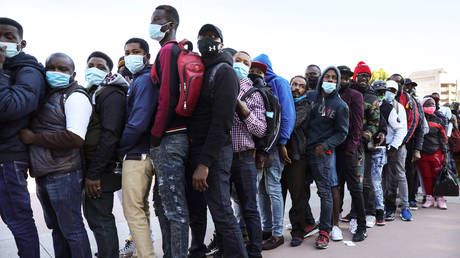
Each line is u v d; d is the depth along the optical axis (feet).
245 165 8.47
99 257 7.87
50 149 7.12
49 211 7.81
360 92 12.78
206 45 6.57
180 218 6.82
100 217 7.84
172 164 6.75
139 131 7.37
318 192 11.13
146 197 9.29
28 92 6.73
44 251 10.04
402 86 15.64
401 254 10.23
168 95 6.51
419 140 15.94
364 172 13.21
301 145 10.96
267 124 9.04
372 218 13.38
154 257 7.82
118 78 7.83
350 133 11.53
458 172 23.71
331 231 12.33
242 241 7.09
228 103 6.36
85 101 7.36
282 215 11.03
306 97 11.71
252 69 10.78
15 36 7.25
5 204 6.93
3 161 6.84
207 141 6.41
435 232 12.55
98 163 7.43
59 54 7.40
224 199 6.93
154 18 7.51
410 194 16.67
